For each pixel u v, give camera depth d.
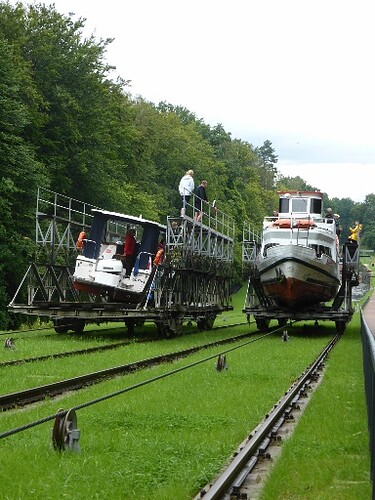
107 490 7.71
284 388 15.41
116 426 11.10
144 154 77.81
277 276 33.66
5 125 44.47
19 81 47.94
